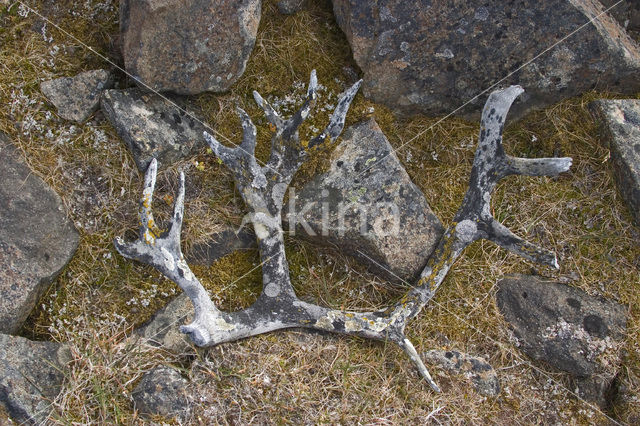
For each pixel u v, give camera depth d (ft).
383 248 9.27
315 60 10.24
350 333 8.89
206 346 8.67
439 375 9.07
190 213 9.41
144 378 8.44
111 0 9.81
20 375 7.97
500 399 9.19
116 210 9.23
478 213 9.05
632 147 9.91
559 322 9.41
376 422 8.49
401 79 9.87
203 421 8.24
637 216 9.83
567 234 9.99
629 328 9.45
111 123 9.34
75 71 9.52
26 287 8.50
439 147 10.29
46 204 8.95
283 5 10.25
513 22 9.57
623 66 10.07
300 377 8.71
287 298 8.93
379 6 9.48
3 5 9.48
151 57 8.98
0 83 9.21
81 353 8.61
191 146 9.61
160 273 9.16
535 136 10.39
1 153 8.95
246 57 9.63
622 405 9.19
